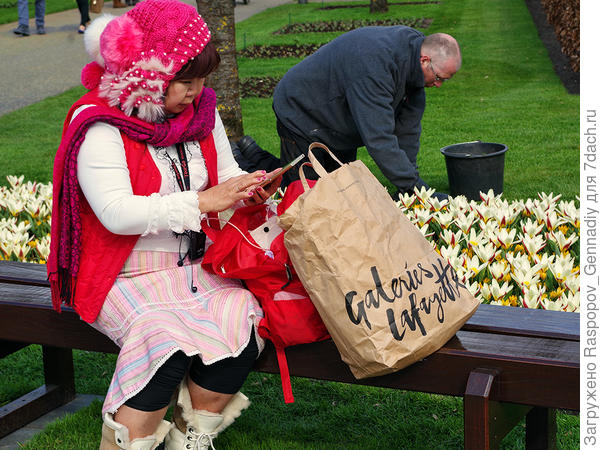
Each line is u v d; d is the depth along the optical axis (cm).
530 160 752
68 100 1195
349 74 495
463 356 235
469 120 963
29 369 388
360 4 2467
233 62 730
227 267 260
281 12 2381
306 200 229
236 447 309
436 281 241
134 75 238
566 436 312
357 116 497
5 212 547
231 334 247
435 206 490
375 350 222
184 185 261
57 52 1634
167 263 262
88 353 405
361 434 321
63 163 243
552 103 1037
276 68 1391
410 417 333
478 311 269
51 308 280
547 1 1762
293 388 362
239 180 250
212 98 271
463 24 1838
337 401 350
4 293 296
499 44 1535
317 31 1891
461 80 1238
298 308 246
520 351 236
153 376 237
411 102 542
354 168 246
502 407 242
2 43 1777
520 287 369
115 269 254
